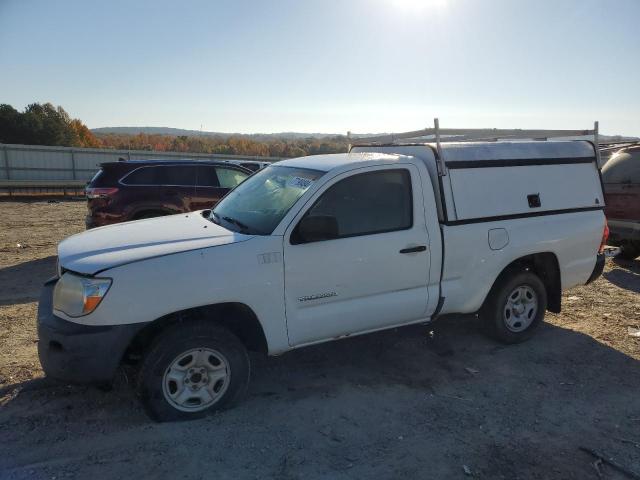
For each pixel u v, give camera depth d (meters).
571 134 5.52
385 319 4.30
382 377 4.41
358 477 3.04
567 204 5.15
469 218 4.54
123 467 3.08
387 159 4.30
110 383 3.48
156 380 3.47
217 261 3.57
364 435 3.49
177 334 3.48
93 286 3.33
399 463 3.18
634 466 3.20
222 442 3.35
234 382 3.71
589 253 5.30
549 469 3.17
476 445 3.40
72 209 20.50
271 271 3.72
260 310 3.72
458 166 4.55
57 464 3.09
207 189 9.32
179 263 3.48
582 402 4.00
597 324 5.75
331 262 3.94
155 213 9.02
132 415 3.70
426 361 4.75
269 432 3.49
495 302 4.92
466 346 5.10
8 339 5.13
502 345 5.13
